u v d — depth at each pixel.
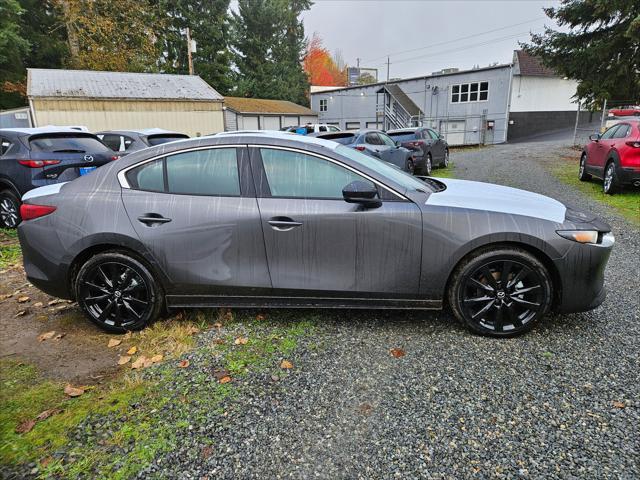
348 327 3.23
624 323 3.19
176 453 2.03
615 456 1.93
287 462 1.96
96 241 3.12
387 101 31.83
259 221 2.99
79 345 3.13
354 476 1.87
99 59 23.44
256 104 32.12
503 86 26.53
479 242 2.88
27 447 2.07
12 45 20.95
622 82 13.95
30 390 2.55
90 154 6.61
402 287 3.00
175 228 3.05
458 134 28.98
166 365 2.79
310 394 2.45
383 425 2.18
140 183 3.16
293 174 3.04
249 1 37.59
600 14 13.09
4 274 4.83
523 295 2.96
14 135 6.35
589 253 2.85
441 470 1.89
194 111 17.50
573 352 2.81
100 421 2.26
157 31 29.58
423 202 2.96
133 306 3.24
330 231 2.95
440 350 2.88
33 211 3.23
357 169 2.99
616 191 8.12
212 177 3.10
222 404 2.38
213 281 3.10
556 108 27.89
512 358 2.76
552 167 12.38
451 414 2.25
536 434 2.09
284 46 40.28
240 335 3.14
